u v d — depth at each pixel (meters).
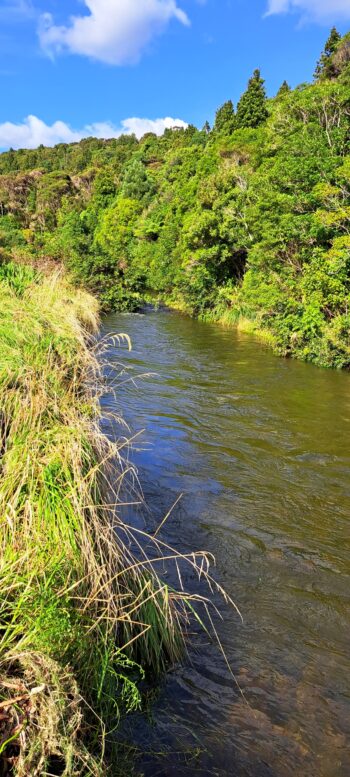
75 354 6.60
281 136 19.17
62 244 25.53
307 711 2.85
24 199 70.75
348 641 3.45
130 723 2.60
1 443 3.66
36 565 2.65
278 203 16.22
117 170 75.25
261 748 2.60
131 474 5.71
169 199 42.69
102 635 2.57
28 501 2.91
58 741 1.90
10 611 2.42
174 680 2.98
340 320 12.65
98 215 58.62
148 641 2.99
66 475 3.19
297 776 2.47
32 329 6.36
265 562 4.32
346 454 6.85
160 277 32.06
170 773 2.39
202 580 3.99
